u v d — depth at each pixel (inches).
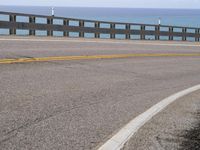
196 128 271.1
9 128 243.8
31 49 648.4
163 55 784.9
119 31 1177.4
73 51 678.5
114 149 221.0
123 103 334.0
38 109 289.9
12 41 750.5
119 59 644.7
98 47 797.9
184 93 402.0
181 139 244.7
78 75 450.9
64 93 350.0
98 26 1123.9
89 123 266.8
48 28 997.2
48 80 402.6
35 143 223.0
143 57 712.4
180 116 301.9
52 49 676.7
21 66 472.4
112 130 254.7
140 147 226.1
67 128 252.7
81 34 1082.1
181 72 572.1
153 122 279.4
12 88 349.7
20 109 285.7
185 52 895.7
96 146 224.4
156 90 409.4
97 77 451.8
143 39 1244.5
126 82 440.8
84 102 324.8
